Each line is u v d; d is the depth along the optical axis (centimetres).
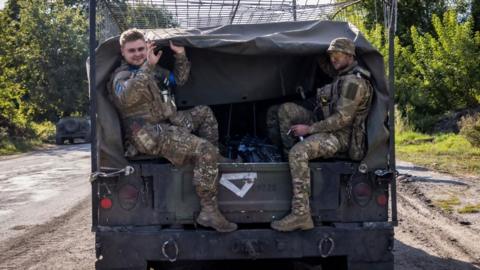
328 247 469
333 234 470
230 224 465
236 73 570
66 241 784
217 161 466
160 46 504
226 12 817
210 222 461
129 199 469
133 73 471
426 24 2892
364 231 471
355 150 484
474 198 1029
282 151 564
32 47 4162
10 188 1323
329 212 481
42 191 1263
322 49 496
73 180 1460
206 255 464
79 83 4272
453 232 782
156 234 462
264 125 638
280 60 570
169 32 536
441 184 1182
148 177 471
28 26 4166
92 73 469
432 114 2575
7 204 1097
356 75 480
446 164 1502
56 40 4181
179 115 518
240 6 789
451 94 2497
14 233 840
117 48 478
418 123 2475
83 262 671
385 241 473
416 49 2566
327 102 498
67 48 4197
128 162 471
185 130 475
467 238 748
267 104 634
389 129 482
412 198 1036
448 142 1959
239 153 568
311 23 548
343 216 482
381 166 484
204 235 463
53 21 4228
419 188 1138
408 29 2884
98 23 704
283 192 480
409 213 909
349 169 481
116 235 462
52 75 4166
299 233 468
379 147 484
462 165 1470
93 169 465
